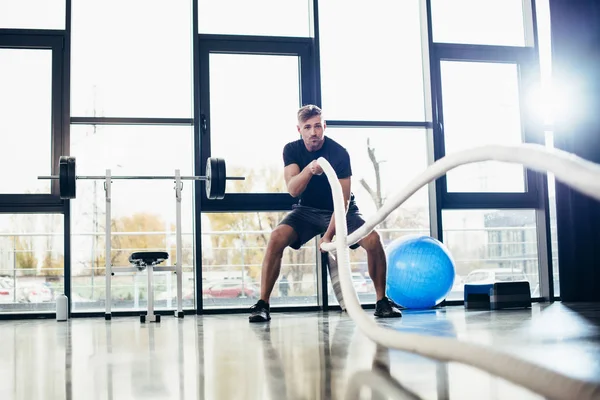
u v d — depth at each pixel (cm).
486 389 112
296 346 193
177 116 422
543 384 61
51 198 402
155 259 341
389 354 167
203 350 187
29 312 399
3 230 407
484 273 459
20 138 405
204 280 425
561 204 443
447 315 330
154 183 420
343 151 337
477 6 467
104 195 418
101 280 415
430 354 82
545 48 476
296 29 441
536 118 464
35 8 412
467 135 458
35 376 141
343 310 389
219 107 426
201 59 423
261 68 434
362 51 448
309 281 429
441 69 456
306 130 327
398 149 450
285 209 425
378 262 331
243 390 114
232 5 433
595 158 439
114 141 419
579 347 178
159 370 145
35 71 409
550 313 331
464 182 451
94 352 190
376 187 446
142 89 420
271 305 423
